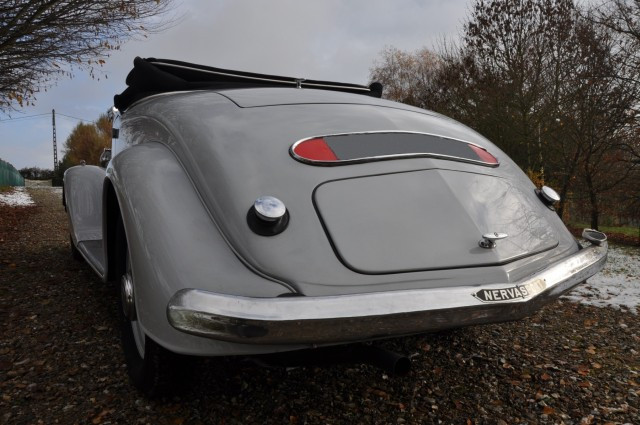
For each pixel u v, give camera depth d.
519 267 2.01
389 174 2.08
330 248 1.79
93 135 52.19
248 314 1.50
